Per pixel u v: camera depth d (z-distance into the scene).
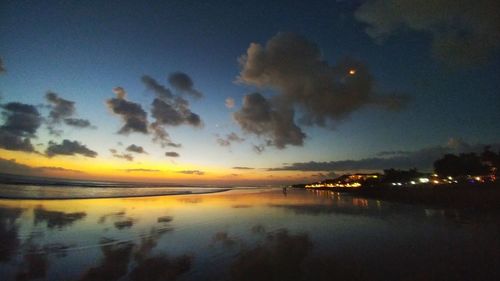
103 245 10.85
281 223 16.86
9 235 11.86
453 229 14.26
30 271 7.80
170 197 44.22
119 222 16.41
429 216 19.83
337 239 12.20
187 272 7.87
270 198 45.19
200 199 40.38
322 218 19.19
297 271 7.94
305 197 49.84
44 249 10.01
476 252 9.76
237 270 8.05
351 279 7.27
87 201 30.84
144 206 27.05
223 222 17.20
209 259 9.15
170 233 13.49
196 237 12.61
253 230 14.44
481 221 16.91
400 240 11.86
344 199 44.12
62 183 85.06
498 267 8.11
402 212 22.88
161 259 9.12
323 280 7.22
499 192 27.67
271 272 7.85
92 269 8.06
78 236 12.27
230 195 55.53
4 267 8.05
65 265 8.38
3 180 67.25
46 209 20.97
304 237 12.67
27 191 40.59
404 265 8.38
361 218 19.11
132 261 8.88
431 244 11.05
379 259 9.04
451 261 8.72
